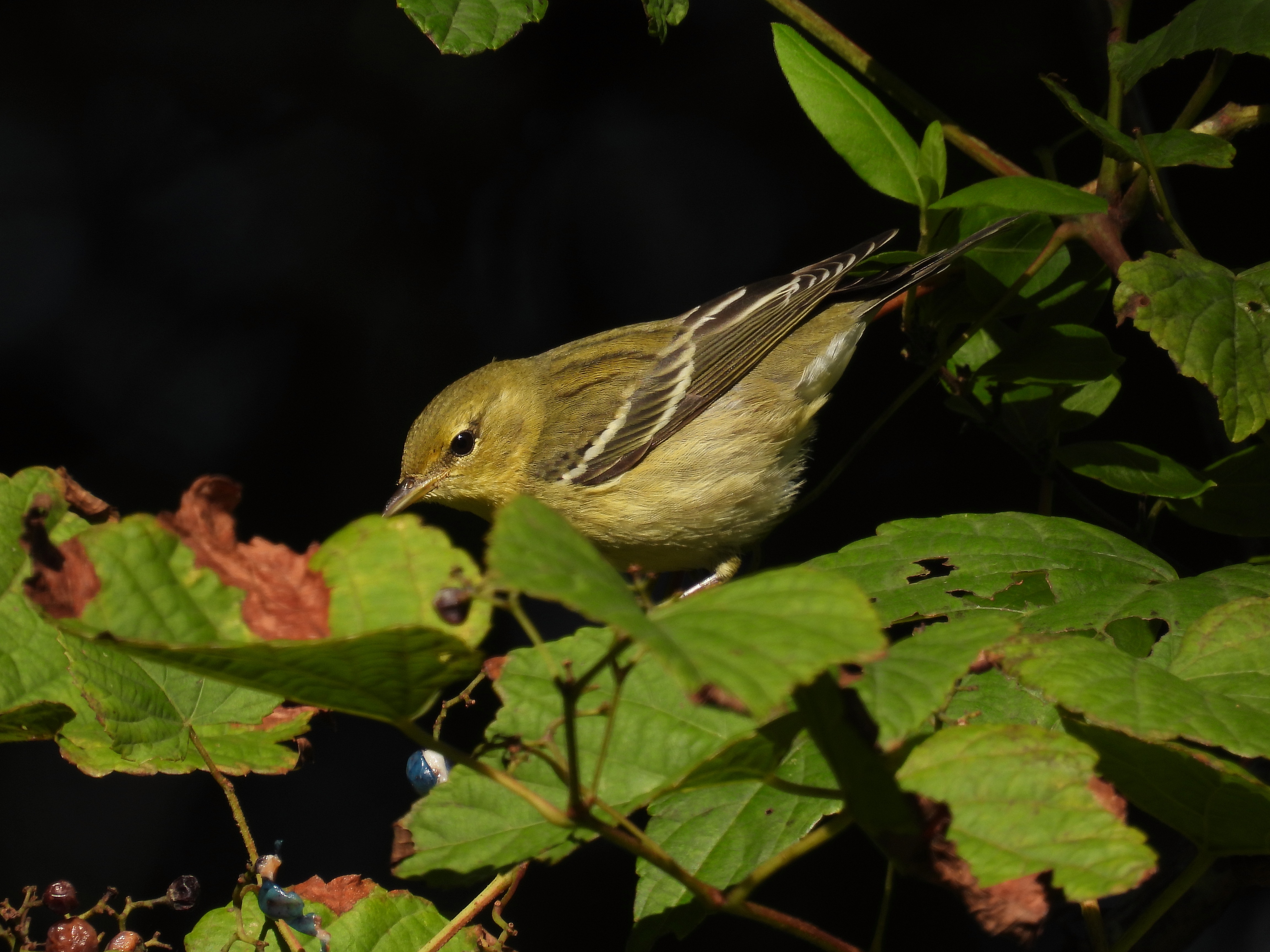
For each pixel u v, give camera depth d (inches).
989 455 475.5
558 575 105.7
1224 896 263.0
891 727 124.5
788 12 318.7
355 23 546.0
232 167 538.6
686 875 127.6
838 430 489.7
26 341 510.6
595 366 381.7
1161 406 456.4
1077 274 290.5
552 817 125.1
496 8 243.9
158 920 467.2
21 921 171.9
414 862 153.6
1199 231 448.5
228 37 544.7
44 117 537.3
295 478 512.1
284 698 130.6
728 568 371.2
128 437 510.0
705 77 543.5
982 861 125.4
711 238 525.3
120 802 481.7
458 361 527.8
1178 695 145.7
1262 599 167.2
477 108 546.0
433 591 127.5
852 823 130.3
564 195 540.1
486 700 499.5
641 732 167.0
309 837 482.3
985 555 214.1
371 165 542.0
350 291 528.7
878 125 279.0
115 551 127.1
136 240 527.8
